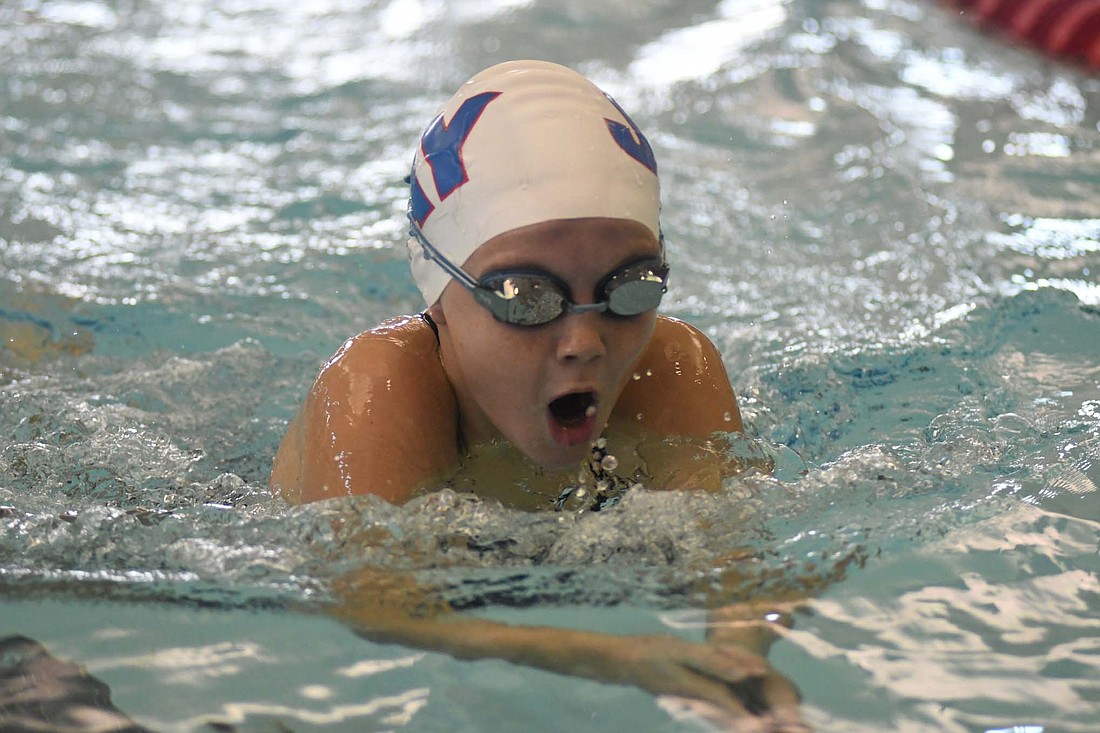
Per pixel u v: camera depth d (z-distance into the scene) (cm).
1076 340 884
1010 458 695
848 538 604
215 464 758
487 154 583
